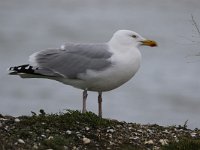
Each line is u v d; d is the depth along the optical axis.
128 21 52.41
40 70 11.39
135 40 11.57
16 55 35.38
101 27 49.31
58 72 11.41
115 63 11.23
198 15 46.41
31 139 9.78
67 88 27.59
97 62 11.26
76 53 11.48
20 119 10.62
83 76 11.28
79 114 10.88
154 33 44.66
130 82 29.20
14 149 9.33
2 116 10.76
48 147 9.60
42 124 10.39
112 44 11.52
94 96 24.98
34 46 39.50
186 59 33.19
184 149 10.06
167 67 32.59
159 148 10.18
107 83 11.36
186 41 28.12
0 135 9.73
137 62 11.49
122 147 10.05
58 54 11.57
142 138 10.58
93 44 11.62
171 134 10.99
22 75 11.52
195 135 11.02
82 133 10.30
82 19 54.25
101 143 10.09
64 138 9.91
